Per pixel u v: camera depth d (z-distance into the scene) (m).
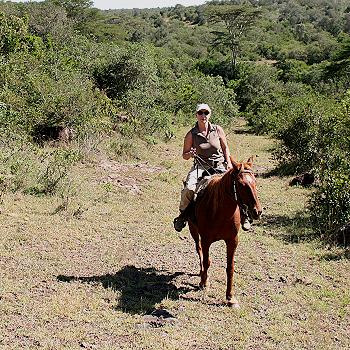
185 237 9.62
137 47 28.80
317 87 41.16
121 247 8.79
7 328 5.78
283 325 6.27
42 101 17.02
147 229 9.93
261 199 13.05
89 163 14.98
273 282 7.63
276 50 78.25
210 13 74.00
